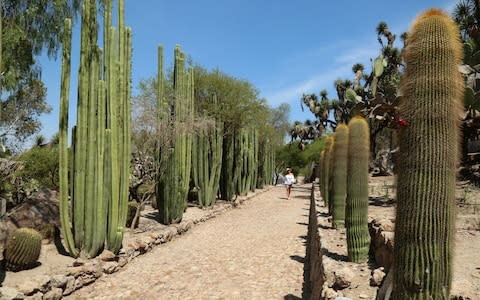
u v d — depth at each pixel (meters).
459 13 13.80
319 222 9.96
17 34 9.64
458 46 3.22
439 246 2.95
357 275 5.39
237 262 8.95
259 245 10.80
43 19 10.51
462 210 7.68
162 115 12.62
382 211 9.59
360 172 6.12
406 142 3.14
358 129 6.26
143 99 12.47
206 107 17.91
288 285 7.25
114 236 8.39
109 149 8.33
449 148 3.01
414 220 3.01
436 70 3.09
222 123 18.22
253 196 25.11
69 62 7.79
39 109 12.05
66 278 6.64
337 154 9.37
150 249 10.15
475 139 13.21
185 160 13.62
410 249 3.02
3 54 9.58
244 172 24.11
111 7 8.59
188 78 14.11
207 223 14.89
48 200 9.26
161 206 12.72
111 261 8.18
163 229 11.79
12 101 11.03
